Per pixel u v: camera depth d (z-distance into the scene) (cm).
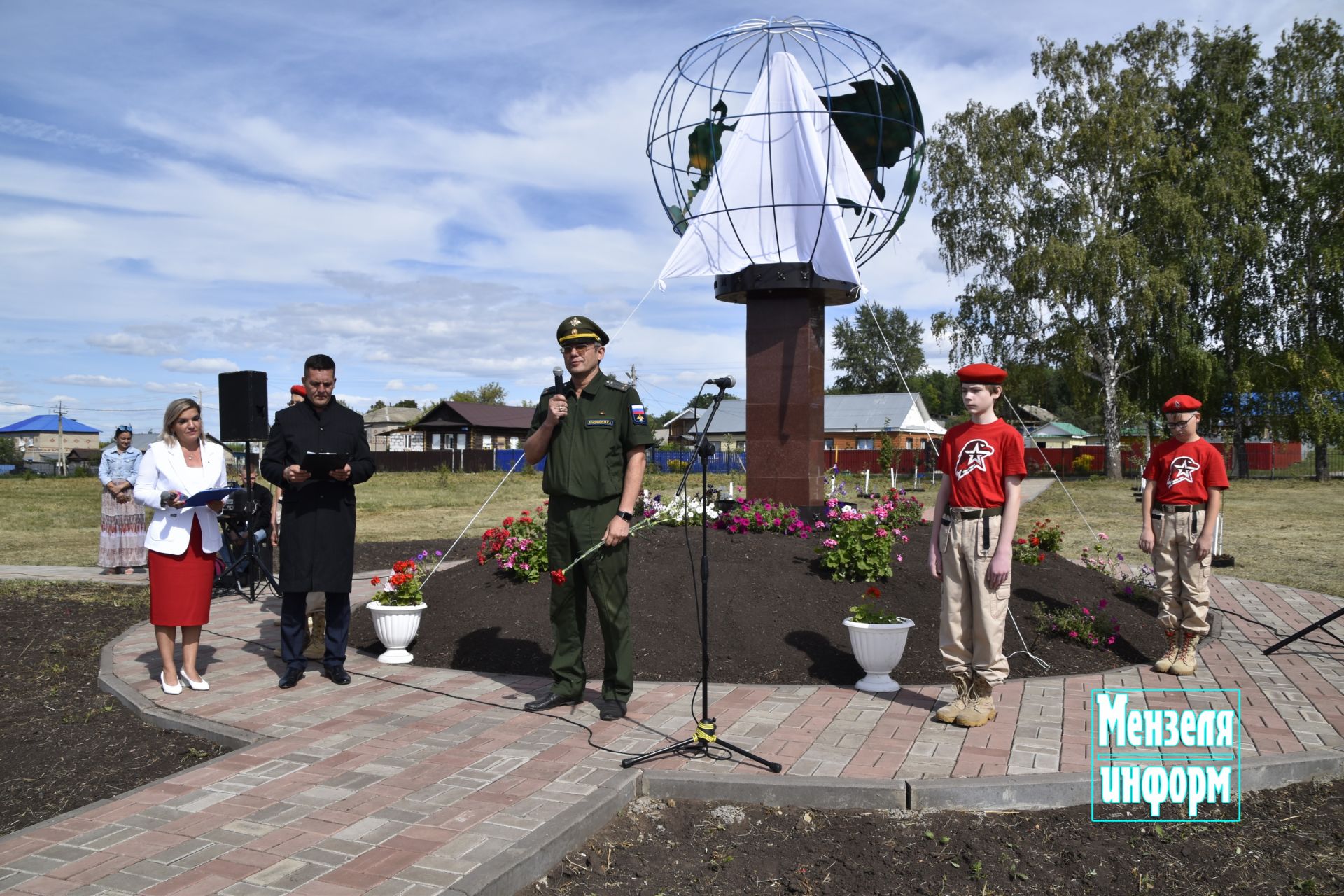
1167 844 353
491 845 329
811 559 746
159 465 541
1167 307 3212
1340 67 3170
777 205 871
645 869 338
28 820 384
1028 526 1795
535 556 719
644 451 498
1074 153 3192
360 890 296
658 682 568
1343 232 3092
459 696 541
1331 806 388
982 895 320
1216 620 798
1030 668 602
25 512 2203
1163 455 607
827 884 329
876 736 457
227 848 328
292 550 566
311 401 572
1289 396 3234
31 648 690
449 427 5616
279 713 505
